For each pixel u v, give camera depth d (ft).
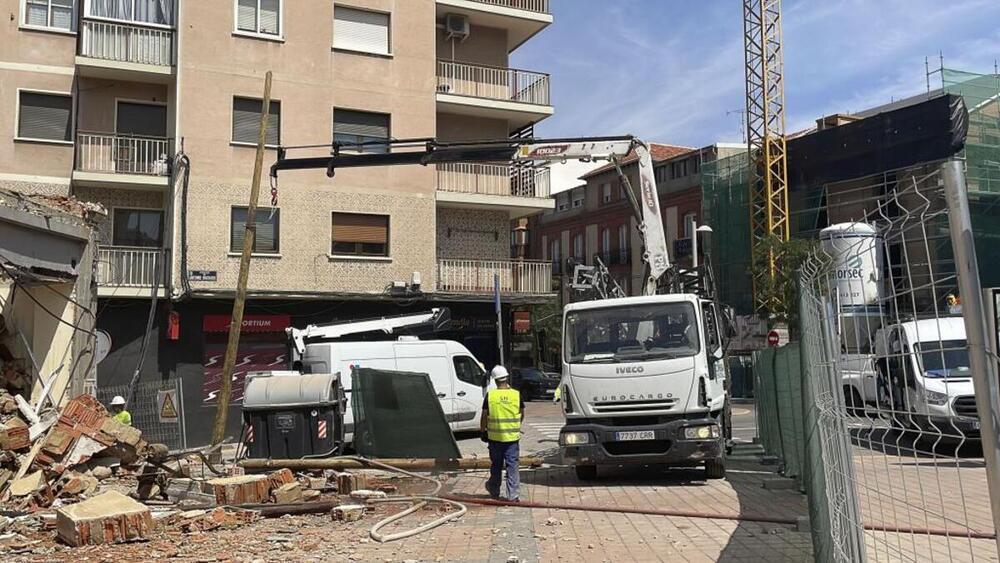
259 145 58.18
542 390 133.69
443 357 71.92
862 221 13.20
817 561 16.84
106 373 77.87
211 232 81.51
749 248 157.17
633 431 40.01
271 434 51.52
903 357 11.85
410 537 29.58
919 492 12.19
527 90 100.53
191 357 80.64
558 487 42.27
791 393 39.86
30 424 43.19
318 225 85.87
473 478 46.19
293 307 84.74
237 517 32.65
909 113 122.31
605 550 26.71
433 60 92.27
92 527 29.07
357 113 89.25
